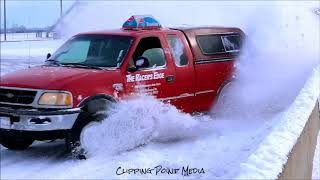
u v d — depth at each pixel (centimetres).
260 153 412
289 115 563
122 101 722
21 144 752
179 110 820
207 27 917
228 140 752
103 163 653
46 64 796
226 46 936
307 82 824
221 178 406
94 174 607
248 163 392
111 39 795
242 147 685
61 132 659
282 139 454
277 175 366
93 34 828
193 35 872
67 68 746
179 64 823
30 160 689
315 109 666
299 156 468
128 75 737
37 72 725
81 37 837
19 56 2619
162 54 800
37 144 789
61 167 645
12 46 3675
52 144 789
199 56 863
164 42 810
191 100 842
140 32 802
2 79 714
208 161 640
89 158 677
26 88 672
